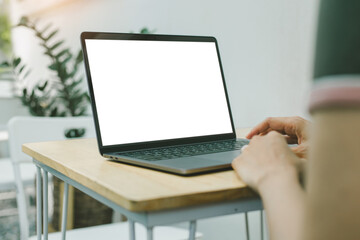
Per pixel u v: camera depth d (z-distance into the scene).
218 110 0.96
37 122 1.53
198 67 0.95
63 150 0.91
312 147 0.25
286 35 1.43
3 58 5.12
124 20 2.49
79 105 2.39
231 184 0.54
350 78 0.22
